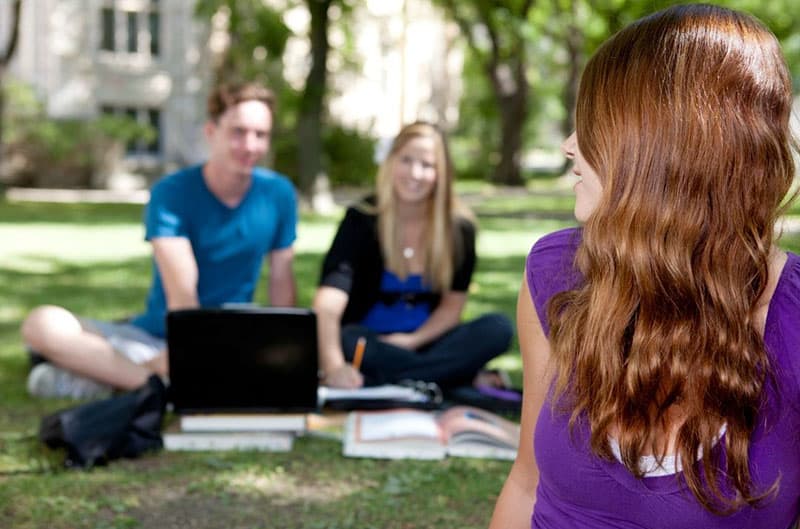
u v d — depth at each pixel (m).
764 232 1.21
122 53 24.25
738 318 1.19
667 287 1.19
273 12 19.31
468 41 26.59
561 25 23.27
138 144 24.69
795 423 1.22
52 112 23.61
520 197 22.91
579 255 1.29
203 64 24.80
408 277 4.45
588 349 1.24
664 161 1.19
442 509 3.03
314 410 3.66
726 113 1.19
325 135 24.48
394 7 27.48
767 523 1.25
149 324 4.39
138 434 3.51
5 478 3.23
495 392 4.22
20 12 19.66
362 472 3.38
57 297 7.47
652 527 1.27
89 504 2.98
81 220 15.23
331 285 4.29
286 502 3.08
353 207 4.44
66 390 4.27
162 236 4.12
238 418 3.62
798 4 17.75
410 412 3.88
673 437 1.24
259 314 3.62
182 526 2.86
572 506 1.33
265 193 4.38
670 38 1.22
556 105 38.25
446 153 4.35
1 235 12.55
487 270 9.72
